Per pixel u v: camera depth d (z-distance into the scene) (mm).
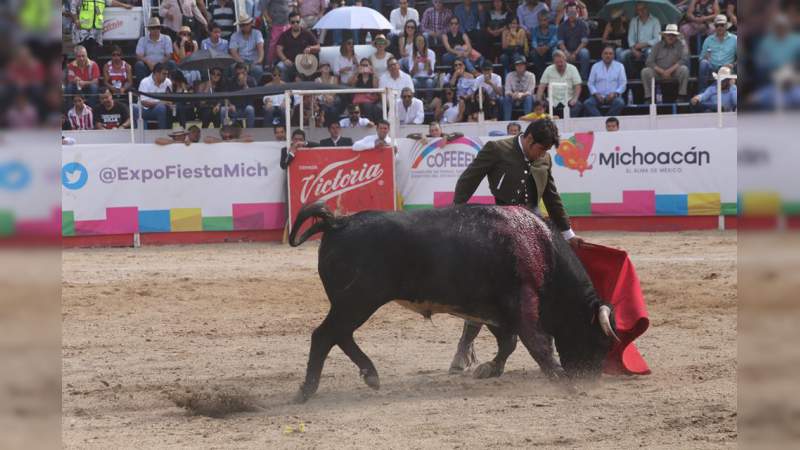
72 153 28844
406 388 12406
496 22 37062
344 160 29219
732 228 29078
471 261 11344
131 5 38906
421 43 35531
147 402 11992
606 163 29391
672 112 34250
